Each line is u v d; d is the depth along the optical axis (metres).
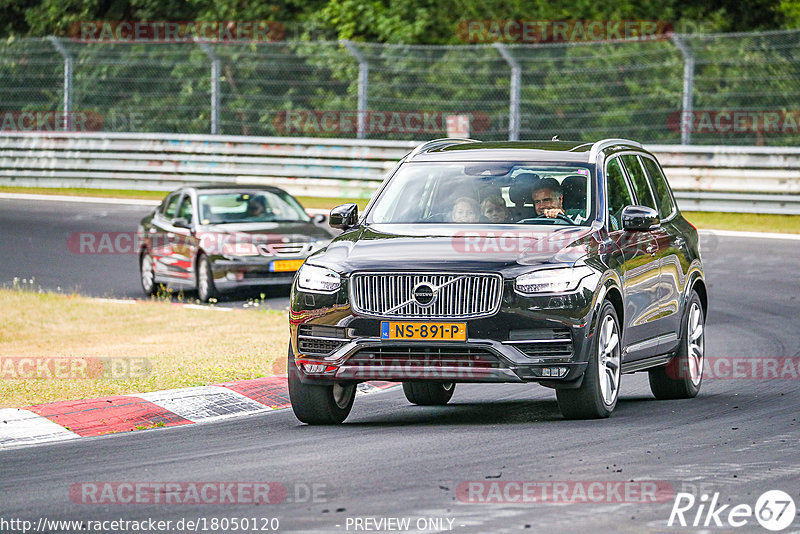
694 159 76.00
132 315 49.00
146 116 104.38
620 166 30.50
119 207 83.56
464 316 25.67
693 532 17.36
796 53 91.88
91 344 41.53
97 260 66.12
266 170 86.50
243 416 29.08
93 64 98.50
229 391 30.89
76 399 30.00
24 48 103.62
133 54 98.56
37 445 25.31
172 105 104.38
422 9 100.88
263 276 53.12
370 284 26.16
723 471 21.20
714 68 91.94
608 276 26.86
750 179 74.50
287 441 25.09
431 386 30.53
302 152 85.62
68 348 40.56
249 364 35.31
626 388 33.69
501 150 30.16
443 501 19.14
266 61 102.31
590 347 26.16
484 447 23.67
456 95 95.50
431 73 91.06
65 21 111.88
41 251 68.38
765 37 92.62
